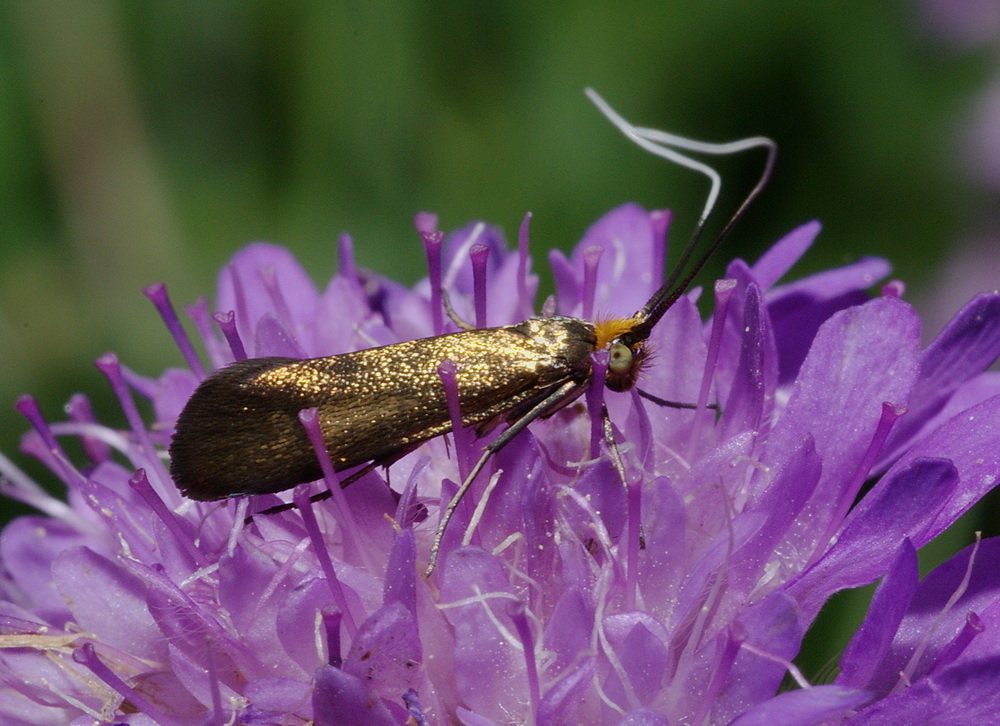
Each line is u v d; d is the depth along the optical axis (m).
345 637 0.06
